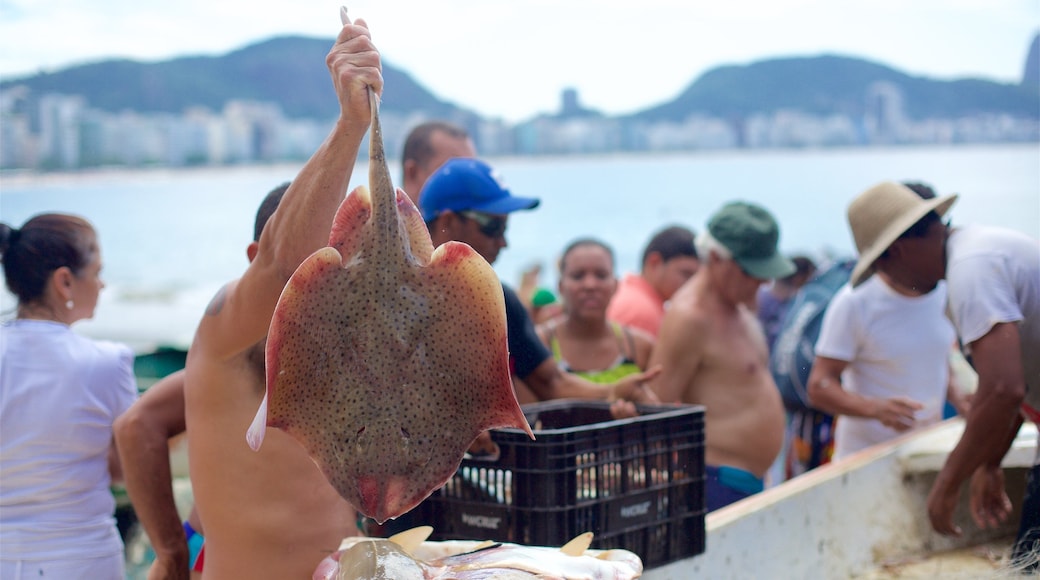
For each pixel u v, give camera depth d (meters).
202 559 3.00
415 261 1.63
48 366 2.94
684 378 4.22
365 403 1.62
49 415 2.90
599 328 4.45
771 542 3.29
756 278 4.22
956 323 3.32
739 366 4.22
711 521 3.11
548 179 115.38
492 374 1.61
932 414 4.59
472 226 3.42
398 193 1.70
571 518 2.55
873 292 4.51
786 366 5.40
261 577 2.39
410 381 1.62
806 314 5.38
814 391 4.56
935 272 3.54
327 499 2.44
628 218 66.00
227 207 86.56
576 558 2.17
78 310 3.12
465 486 2.66
